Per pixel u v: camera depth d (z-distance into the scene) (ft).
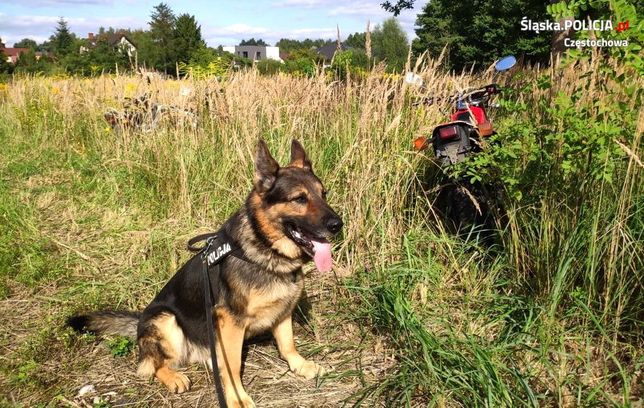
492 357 4.40
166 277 6.92
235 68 12.05
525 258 5.60
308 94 9.38
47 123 15.83
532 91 5.96
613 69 4.85
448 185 6.77
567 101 4.77
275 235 4.65
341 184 7.75
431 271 5.98
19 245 7.83
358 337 5.54
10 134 16.53
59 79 19.85
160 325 5.04
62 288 6.84
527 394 3.99
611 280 4.66
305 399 4.60
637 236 4.92
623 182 4.98
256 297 4.60
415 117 7.68
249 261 4.62
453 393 4.24
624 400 3.71
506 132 5.45
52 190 10.86
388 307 5.24
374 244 6.82
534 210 5.51
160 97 10.98
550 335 4.61
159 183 9.59
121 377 5.01
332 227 4.64
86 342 5.55
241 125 9.41
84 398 4.67
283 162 8.39
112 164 10.84
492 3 23.48
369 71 8.59
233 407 4.51
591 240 4.78
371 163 7.02
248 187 8.65
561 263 4.91
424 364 4.44
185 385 4.80
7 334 5.74
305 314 6.04
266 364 5.23
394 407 4.30
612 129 4.50
